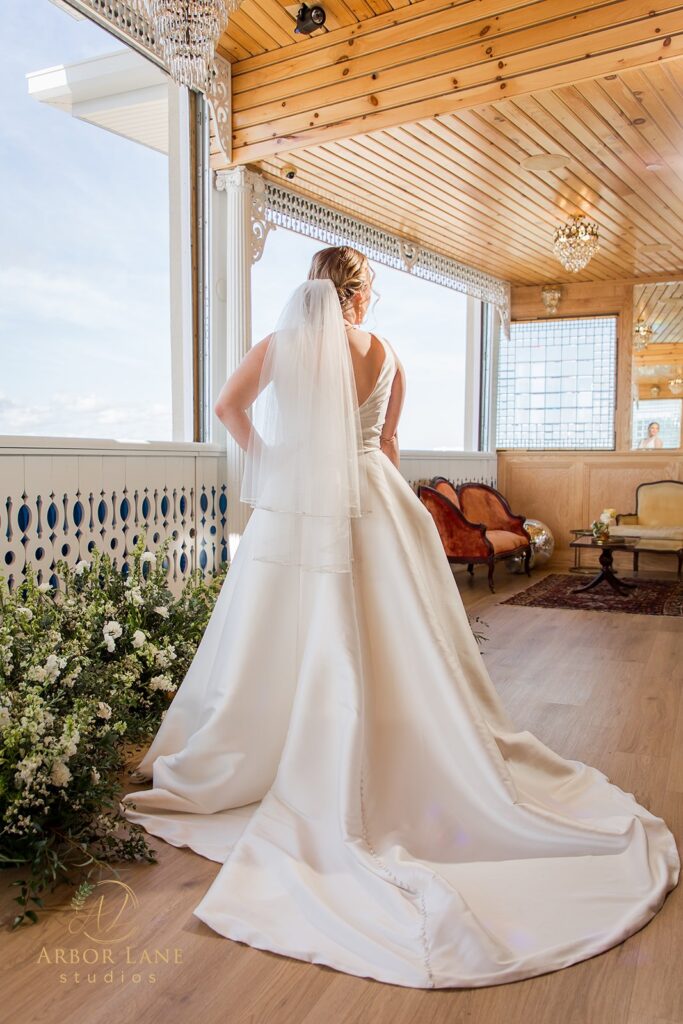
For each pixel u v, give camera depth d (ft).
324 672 6.18
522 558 24.62
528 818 5.85
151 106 14.78
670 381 40.86
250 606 6.60
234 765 6.53
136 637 8.81
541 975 4.69
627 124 14.69
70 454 11.58
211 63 10.68
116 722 7.06
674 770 8.11
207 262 15.71
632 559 26.43
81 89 13.28
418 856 5.85
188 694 7.36
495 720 7.03
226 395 6.73
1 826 5.90
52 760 5.97
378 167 16.53
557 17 12.39
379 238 21.15
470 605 18.67
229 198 15.57
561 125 14.69
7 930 5.12
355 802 5.72
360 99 14.08
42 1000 4.42
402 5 13.47
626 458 26.58
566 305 28.30
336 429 6.26
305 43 14.53
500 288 27.84
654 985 4.59
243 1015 4.31
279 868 5.52
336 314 6.48
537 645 14.35
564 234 20.65
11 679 7.07
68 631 8.65
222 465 15.26
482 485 24.50
